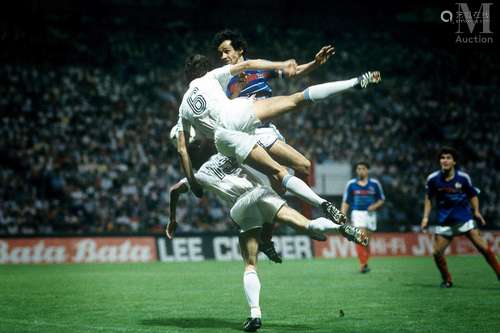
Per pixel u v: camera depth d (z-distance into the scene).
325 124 33.56
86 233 22.97
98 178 27.61
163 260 23.62
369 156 33.09
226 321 7.74
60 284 12.91
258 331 6.93
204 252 24.20
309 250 25.39
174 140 8.42
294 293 10.97
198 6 38.62
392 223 29.38
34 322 7.55
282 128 32.25
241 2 39.34
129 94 32.53
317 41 39.28
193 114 7.55
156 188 27.81
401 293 10.88
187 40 36.66
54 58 33.09
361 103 35.44
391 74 38.69
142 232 23.72
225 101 7.43
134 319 7.87
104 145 29.47
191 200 27.45
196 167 8.66
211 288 12.08
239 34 8.55
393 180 31.88
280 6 39.81
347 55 38.69
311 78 36.50
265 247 8.52
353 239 6.89
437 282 13.12
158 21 37.06
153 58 34.81
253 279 7.13
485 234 27.16
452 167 12.11
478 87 38.88
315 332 6.85
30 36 33.12
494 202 32.16
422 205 30.80
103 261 22.95
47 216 25.66
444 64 39.81
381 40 40.31
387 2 41.25
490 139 36.69
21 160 27.47
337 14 40.59
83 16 35.34
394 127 35.19
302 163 8.34
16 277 14.88
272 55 37.78
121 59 34.16
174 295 10.80
